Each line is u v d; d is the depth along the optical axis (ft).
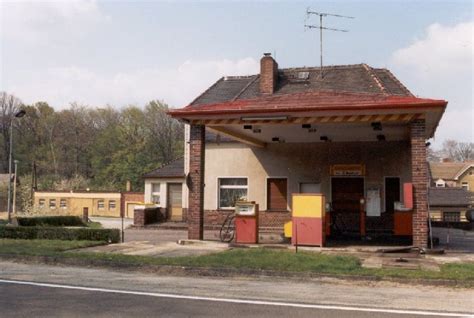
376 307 27.78
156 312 26.02
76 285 33.94
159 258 44.16
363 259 46.24
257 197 86.07
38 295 30.27
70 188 210.59
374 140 80.38
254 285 35.01
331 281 36.63
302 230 55.21
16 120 258.78
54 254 46.34
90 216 171.22
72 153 264.11
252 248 53.42
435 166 262.26
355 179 81.51
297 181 83.97
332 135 75.56
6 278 36.76
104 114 271.28
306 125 65.51
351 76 84.33
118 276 38.52
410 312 26.58
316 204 55.11
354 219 80.02
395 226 63.72
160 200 106.93
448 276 35.60
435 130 67.82
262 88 85.81
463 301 29.84
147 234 80.28
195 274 39.73
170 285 34.55
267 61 86.12
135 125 243.40
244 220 58.49
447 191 165.78
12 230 64.64
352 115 54.65
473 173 250.16
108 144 242.78
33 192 182.91
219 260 42.45
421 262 44.70
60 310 26.30
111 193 174.40
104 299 29.22
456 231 89.04
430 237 53.62
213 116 58.08
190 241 57.77
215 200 88.58
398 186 79.51
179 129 250.57
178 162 111.86
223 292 32.04
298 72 90.38
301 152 84.28
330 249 52.60
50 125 265.13
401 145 79.61
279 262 41.29
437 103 50.67
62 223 86.48
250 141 80.33
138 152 237.45
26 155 255.50
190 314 25.66
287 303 28.63
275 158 85.56
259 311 26.50
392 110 52.37
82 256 44.96
